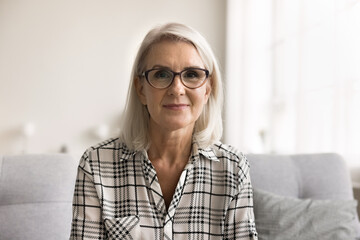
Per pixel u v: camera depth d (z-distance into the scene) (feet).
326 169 6.79
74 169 5.98
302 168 6.77
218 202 3.85
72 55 18.17
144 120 3.90
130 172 3.77
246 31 16.22
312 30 11.46
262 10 15.10
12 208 5.52
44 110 17.98
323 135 10.77
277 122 13.73
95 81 18.31
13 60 17.81
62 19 18.12
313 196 6.59
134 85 3.86
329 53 10.55
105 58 18.39
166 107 3.49
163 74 3.48
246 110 15.98
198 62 3.54
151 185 3.70
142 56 3.67
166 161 3.88
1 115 17.74
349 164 9.57
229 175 3.89
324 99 10.78
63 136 18.08
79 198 3.74
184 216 3.74
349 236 5.85
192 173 3.82
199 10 18.89
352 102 9.57
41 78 17.98
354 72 9.48
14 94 17.81
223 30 18.97
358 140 9.38
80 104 18.20
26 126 17.42
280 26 13.71
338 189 6.66
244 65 16.30
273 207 6.04
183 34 3.50
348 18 9.71
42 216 5.56
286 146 13.15
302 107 11.85
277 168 6.66
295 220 5.91
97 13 18.37
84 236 3.66
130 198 3.71
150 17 18.67
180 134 3.76
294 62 12.70
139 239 3.63
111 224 3.60
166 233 3.60
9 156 5.88
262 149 14.57
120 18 18.51
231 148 4.13
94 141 18.25
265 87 14.89
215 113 3.99
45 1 18.01
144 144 3.84
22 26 17.87
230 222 3.82
